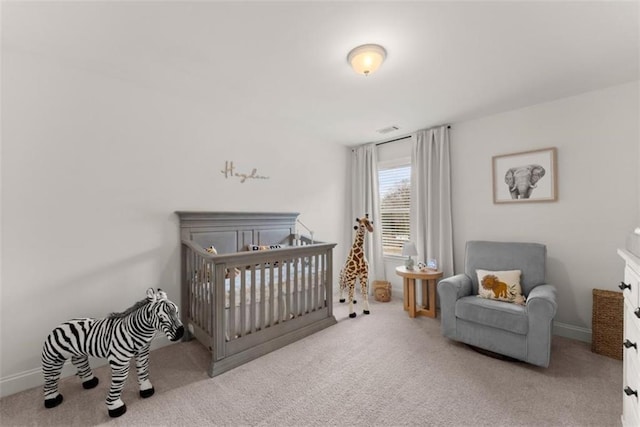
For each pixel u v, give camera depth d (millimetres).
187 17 1660
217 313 2180
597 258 2672
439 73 2334
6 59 1957
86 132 2268
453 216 3619
